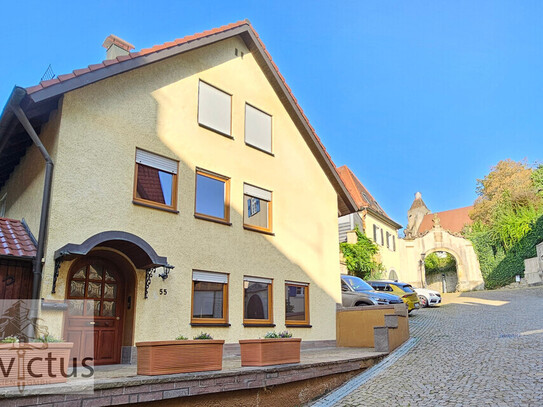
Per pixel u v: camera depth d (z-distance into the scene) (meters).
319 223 16.14
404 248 49.12
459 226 77.75
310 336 14.66
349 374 10.39
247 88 14.59
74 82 9.90
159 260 10.23
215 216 12.71
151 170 11.47
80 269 10.11
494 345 12.66
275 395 8.36
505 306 24.92
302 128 16.14
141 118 11.45
